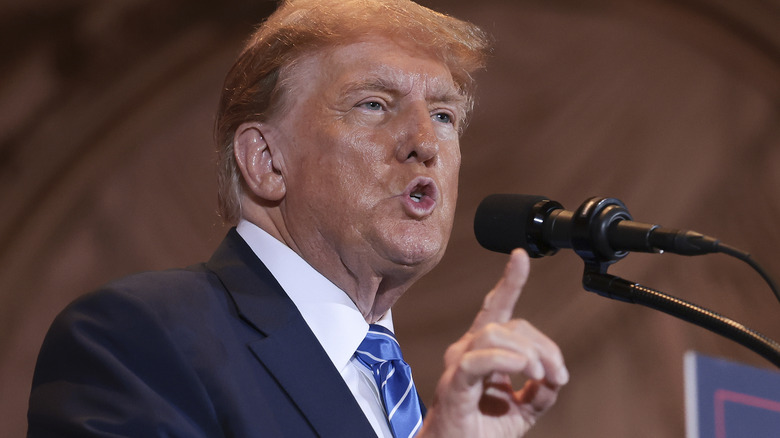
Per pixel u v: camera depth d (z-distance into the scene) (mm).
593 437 23016
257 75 6117
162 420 4641
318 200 5750
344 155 5719
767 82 25172
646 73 25234
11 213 22734
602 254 4730
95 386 4770
